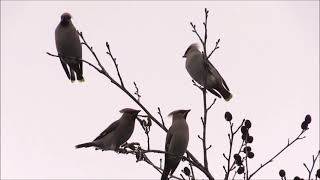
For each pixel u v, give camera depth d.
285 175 7.93
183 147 10.09
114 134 11.02
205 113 8.19
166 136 10.21
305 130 8.08
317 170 7.80
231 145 7.63
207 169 7.85
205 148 7.91
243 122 7.82
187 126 10.20
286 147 7.94
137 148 8.39
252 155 7.79
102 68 9.41
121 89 9.14
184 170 8.09
